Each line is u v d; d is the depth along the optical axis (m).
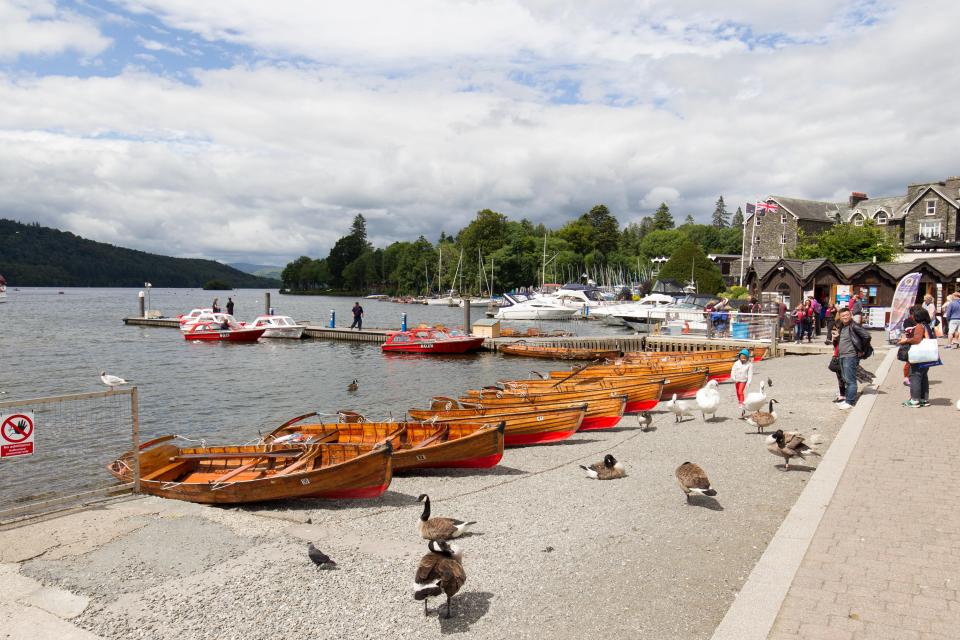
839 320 15.22
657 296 64.62
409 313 97.69
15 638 5.44
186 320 55.31
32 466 14.28
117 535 7.84
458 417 14.79
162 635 5.57
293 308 113.12
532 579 6.69
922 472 9.16
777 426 13.62
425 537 7.15
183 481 11.24
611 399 15.20
